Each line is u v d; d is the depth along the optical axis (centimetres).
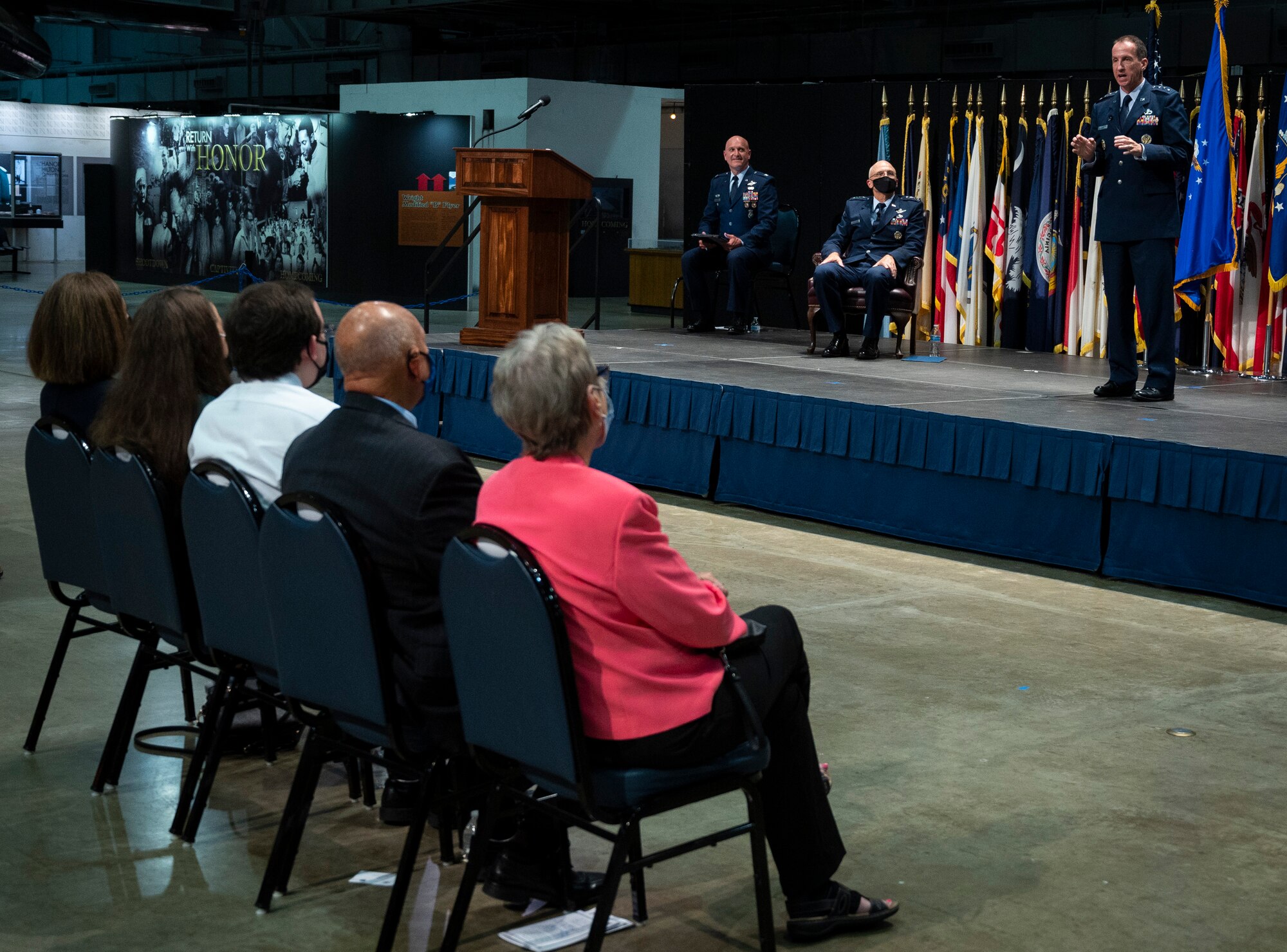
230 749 323
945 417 544
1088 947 233
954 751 328
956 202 952
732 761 213
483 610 206
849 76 1639
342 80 2223
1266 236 791
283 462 249
